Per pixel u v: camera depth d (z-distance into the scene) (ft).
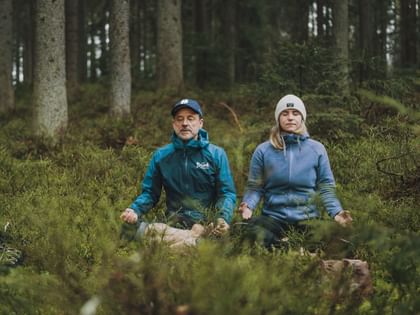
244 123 30.99
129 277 7.02
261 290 6.84
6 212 16.03
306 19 76.38
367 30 69.67
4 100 51.26
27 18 101.30
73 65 61.11
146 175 16.05
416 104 25.22
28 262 10.37
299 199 14.03
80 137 31.07
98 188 20.10
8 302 7.70
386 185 15.99
